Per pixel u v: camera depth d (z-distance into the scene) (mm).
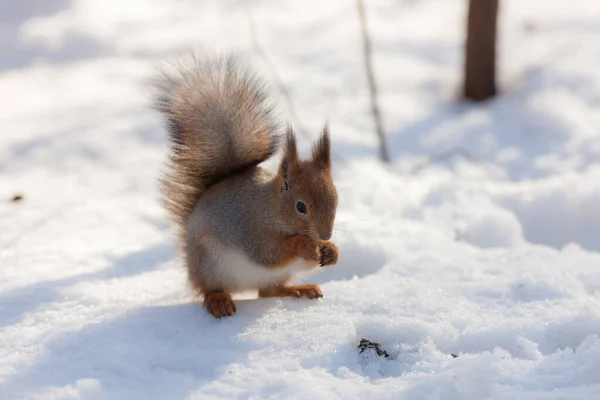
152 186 13711
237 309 8500
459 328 7855
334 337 7664
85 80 19172
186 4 24844
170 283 9672
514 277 9086
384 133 15945
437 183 12984
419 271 9492
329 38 21188
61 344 7613
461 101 17344
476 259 9828
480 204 12180
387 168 14312
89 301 8945
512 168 14391
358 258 10516
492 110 16656
